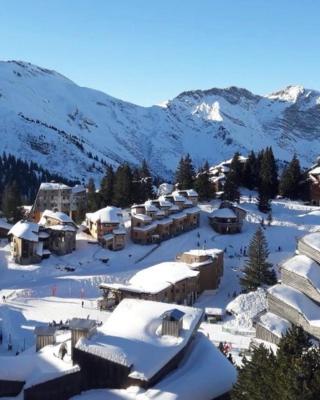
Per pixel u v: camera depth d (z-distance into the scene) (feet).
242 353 182.60
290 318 198.08
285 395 90.94
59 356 130.11
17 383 123.24
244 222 467.52
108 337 127.85
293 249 408.67
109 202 506.48
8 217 498.69
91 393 119.75
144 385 117.80
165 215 447.01
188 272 311.27
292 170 550.77
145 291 280.51
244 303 258.78
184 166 547.49
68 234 397.60
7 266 374.84
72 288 327.88
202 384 123.44
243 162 570.46
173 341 129.70
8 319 257.96
